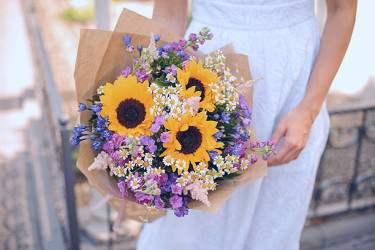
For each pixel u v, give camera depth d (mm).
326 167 2889
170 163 947
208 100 1000
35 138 4266
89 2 8781
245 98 1118
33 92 5223
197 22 1207
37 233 2941
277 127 1155
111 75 1046
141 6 8812
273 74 1160
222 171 1002
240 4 1134
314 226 2482
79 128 973
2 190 3451
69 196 2012
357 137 2604
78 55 990
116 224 1163
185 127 943
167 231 1304
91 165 958
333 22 1152
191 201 1021
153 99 960
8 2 8750
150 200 959
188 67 1000
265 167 1062
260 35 1144
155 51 996
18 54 6332
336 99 4574
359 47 5684
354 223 2525
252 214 1258
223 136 1007
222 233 1307
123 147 908
